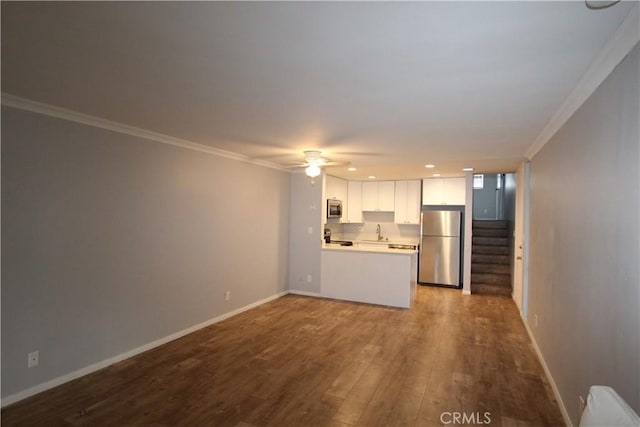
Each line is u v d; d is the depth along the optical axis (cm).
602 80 184
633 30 140
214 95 240
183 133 353
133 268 345
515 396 278
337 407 261
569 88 214
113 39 165
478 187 1044
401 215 748
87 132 302
